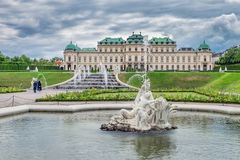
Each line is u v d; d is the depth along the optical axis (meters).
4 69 156.75
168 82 123.81
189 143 31.05
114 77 130.25
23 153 27.62
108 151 28.20
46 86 111.06
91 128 37.50
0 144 30.39
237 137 33.53
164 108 37.03
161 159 26.08
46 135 34.00
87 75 134.00
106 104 55.16
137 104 37.25
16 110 47.62
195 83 122.44
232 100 58.16
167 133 35.16
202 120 43.81
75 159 26.08
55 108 50.09
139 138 32.75
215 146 30.05
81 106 52.31
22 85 115.81
